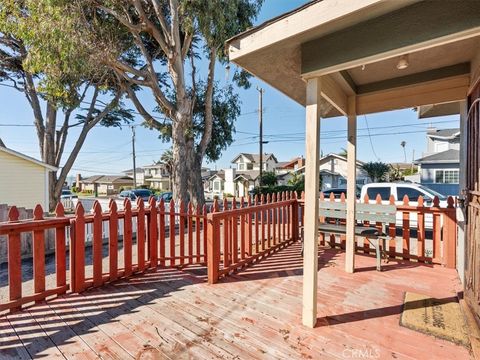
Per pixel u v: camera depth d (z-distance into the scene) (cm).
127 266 343
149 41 1062
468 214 267
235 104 1305
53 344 202
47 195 1158
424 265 387
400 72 297
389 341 203
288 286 312
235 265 363
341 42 196
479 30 150
